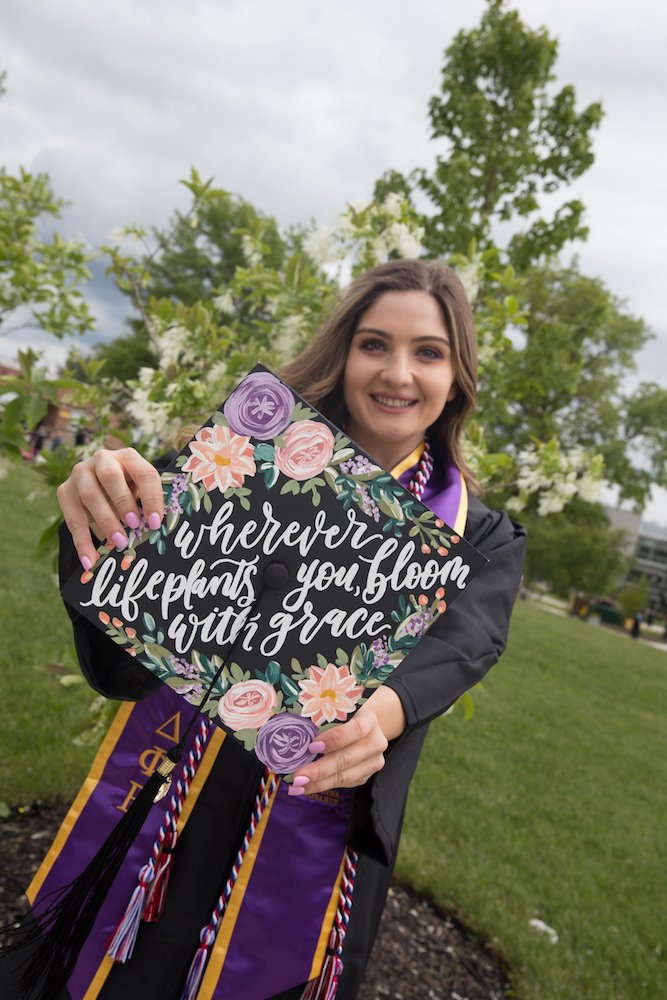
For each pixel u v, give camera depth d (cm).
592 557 3403
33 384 224
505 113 591
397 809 125
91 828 127
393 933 293
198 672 108
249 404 110
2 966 128
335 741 104
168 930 122
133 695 129
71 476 109
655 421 3566
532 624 1764
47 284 334
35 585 660
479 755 600
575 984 303
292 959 122
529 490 315
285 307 267
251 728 107
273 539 109
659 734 888
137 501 109
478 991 273
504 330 305
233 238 2547
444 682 118
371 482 110
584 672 1211
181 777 125
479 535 150
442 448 166
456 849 405
